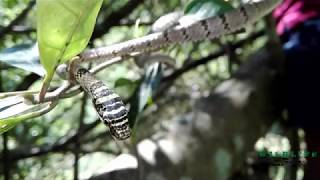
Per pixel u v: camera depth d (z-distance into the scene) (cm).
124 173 41
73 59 29
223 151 49
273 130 66
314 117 61
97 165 95
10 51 36
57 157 94
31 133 89
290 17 65
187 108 88
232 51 88
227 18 35
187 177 44
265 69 64
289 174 63
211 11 36
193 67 87
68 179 93
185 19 36
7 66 66
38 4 23
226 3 36
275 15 67
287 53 63
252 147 56
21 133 86
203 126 49
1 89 65
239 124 53
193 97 89
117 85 52
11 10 68
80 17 24
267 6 36
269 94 62
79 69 29
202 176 45
